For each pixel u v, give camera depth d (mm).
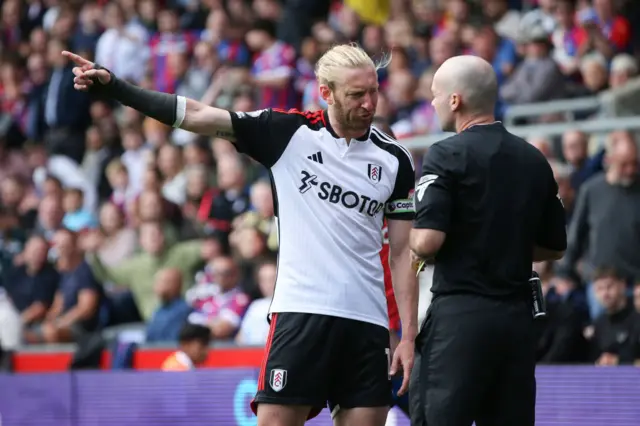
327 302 15562
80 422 28984
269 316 16062
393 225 16266
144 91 15648
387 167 15969
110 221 39281
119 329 34656
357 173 15789
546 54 36125
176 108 15602
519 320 15500
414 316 16125
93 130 46906
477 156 15531
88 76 15344
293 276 15688
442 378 15352
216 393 27438
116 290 36469
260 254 32750
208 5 50844
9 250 41000
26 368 33156
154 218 36406
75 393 29125
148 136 44844
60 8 56625
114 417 28594
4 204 44969
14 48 58031
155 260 35938
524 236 15641
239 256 33781
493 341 15328
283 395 15492
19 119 52406
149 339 32031
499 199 15492
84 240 38781
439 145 15695
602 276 25453
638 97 33312
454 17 42688
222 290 32094
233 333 31328
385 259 17844
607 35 38938
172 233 36719
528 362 15578
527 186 15664
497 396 15586
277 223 15961
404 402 21672
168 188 40594
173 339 31797
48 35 55125
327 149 15781
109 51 49812
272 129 15797
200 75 45844
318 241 15672
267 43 43156
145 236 36094
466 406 15281
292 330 15570
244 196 36656
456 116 16016
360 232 15812
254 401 15828
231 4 50188
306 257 15672
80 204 42188
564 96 35906
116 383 28672
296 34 46156
